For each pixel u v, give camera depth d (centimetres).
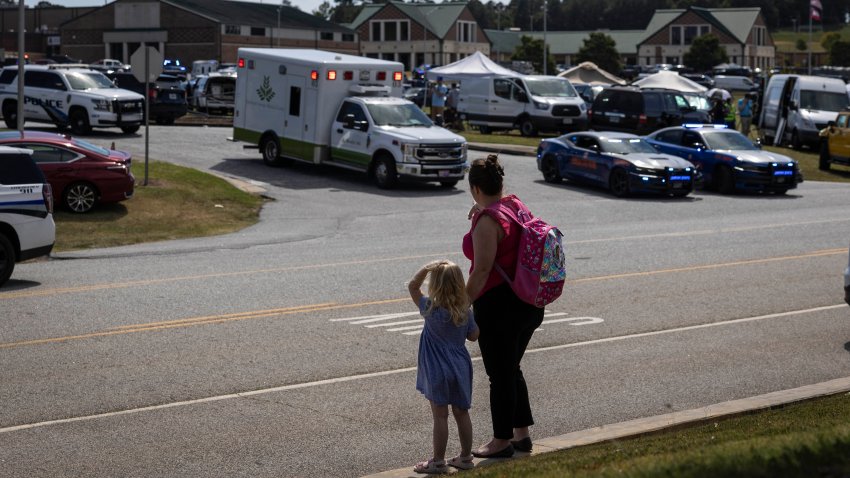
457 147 2789
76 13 12250
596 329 1159
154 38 10169
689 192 2733
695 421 786
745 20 12488
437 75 5138
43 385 898
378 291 1353
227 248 1816
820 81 4056
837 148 3441
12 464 706
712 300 1329
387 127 2802
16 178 1404
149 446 749
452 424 831
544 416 841
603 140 2820
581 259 1664
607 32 13875
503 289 687
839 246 1819
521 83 4322
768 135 4234
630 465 567
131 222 2080
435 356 677
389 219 2273
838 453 528
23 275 1483
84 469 699
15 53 10894
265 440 768
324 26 11212
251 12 10644
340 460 729
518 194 2728
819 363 1025
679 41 12606
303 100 2934
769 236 1958
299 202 2506
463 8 12119
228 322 1154
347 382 927
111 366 962
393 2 11869
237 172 2917
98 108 3388
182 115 4188
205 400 863
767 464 509
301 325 1145
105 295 1309
